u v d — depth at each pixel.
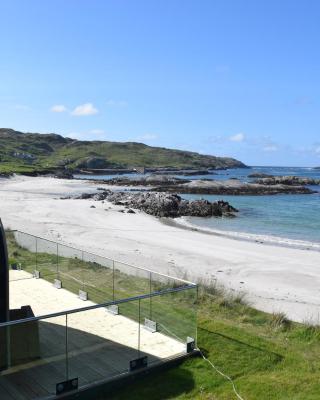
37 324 7.37
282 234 36.66
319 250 29.38
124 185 91.19
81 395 7.41
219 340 9.82
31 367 7.30
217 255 25.73
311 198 69.81
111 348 8.03
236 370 8.52
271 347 9.65
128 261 22.30
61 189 76.06
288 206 58.00
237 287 18.53
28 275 13.52
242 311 12.98
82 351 7.70
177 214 47.12
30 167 134.00
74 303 11.16
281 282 19.89
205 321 11.02
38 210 43.84
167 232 34.62
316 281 20.23
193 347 8.98
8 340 7.18
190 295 8.99
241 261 24.33
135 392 7.64
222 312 12.61
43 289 12.30
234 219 45.69
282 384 8.02
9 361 7.18
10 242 15.45
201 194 75.69
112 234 31.67
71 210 44.91
